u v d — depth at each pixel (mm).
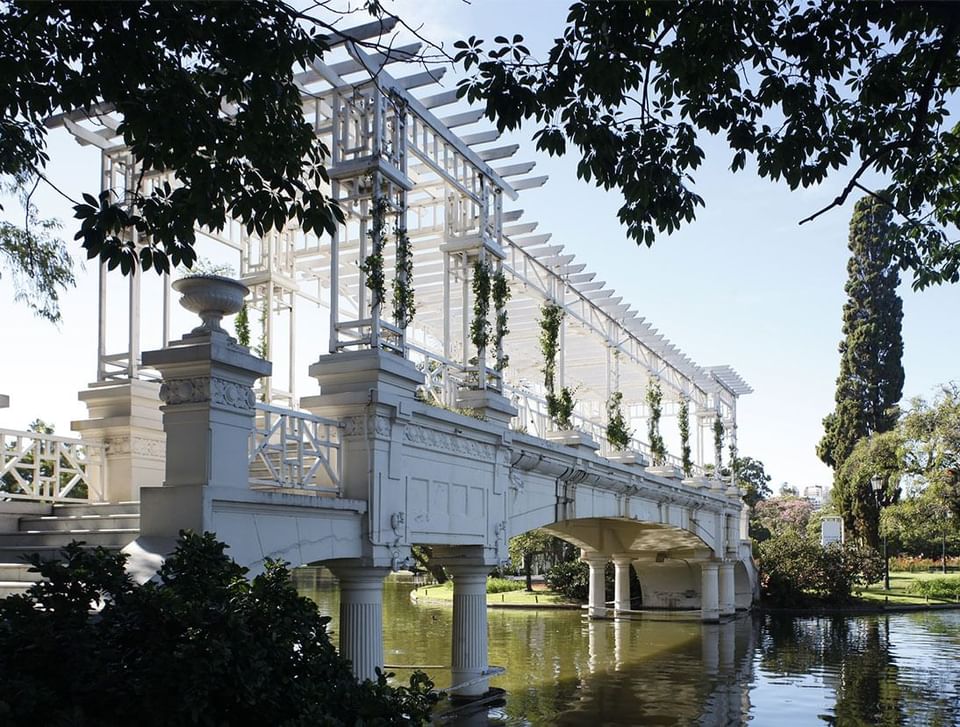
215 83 7746
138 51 6992
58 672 5906
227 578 6684
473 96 8234
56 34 7504
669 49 8031
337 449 12109
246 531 9539
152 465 12383
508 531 16469
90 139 13305
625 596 36031
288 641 6527
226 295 9320
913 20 8312
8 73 7082
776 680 20328
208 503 8820
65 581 6316
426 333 26438
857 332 53719
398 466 12539
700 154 8719
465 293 16719
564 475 19328
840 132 9211
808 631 31047
